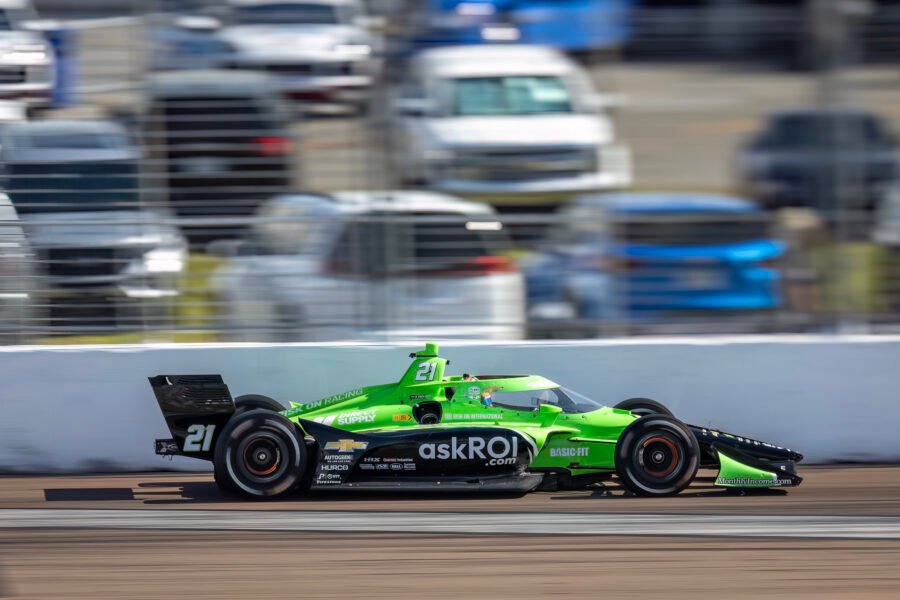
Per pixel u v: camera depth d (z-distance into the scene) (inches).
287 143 1359.5
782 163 1444.4
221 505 1048.8
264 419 1067.9
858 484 1155.3
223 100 1339.8
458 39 1464.1
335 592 769.6
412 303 1314.0
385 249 1310.3
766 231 1349.7
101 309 1286.9
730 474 1091.9
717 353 1285.7
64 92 1330.0
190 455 1111.0
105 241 1282.0
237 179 1357.0
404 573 813.2
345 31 1400.1
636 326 1341.0
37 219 1283.2
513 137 1409.9
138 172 1317.7
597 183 1425.9
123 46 1339.8
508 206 1401.3
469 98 1428.4
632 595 762.2
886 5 1358.3
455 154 1398.9
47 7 1328.7
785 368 1285.7
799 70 1450.5
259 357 1264.8
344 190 1363.2
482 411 1126.4
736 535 924.0
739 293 1342.3
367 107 1393.9
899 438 1284.4
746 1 1470.2
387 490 1085.8
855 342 1286.9
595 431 1117.7
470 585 784.9
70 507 1042.1
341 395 1165.1
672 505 1044.5
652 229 1339.8
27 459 1227.9
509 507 1036.5
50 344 1272.1
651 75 1483.8
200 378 1101.1
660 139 1481.3
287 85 1363.2
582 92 1478.8
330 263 1307.8
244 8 1379.2
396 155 1391.5
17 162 1286.9
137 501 1071.0
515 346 1283.2
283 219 1295.5
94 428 1239.5
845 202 1332.4
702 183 1464.1
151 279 1288.1
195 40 1354.6
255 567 828.6
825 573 812.6
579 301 1336.1
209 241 1301.7
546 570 820.6
